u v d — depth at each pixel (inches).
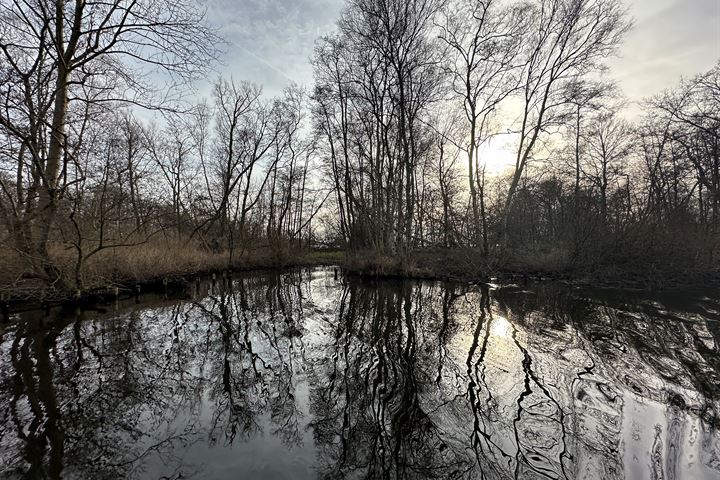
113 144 395.9
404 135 629.3
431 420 152.8
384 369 212.1
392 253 659.4
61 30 316.8
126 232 426.6
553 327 286.5
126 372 205.6
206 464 124.3
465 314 349.1
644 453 123.2
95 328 286.2
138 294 439.8
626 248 522.3
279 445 137.3
